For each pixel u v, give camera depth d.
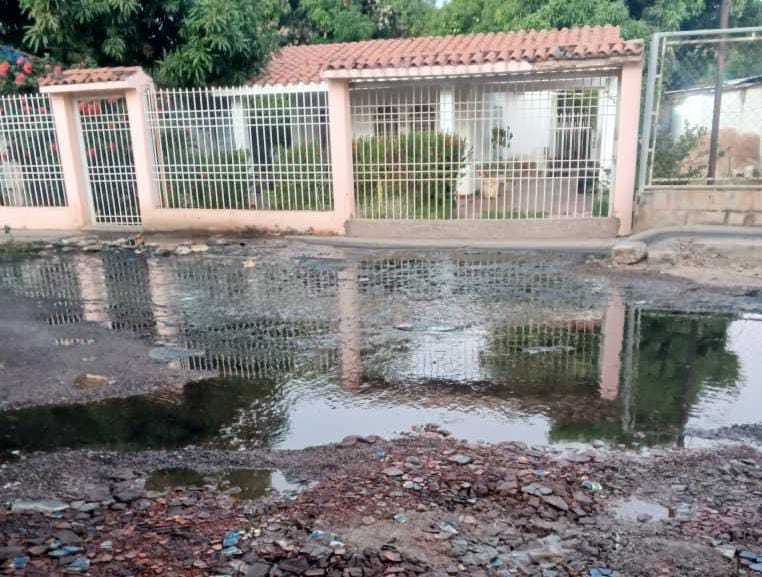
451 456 3.54
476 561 2.60
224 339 5.82
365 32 24.50
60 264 9.41
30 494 3.21
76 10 12.65
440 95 13.45
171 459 3.61
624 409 4.20
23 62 12.93
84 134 12.39
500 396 4.45
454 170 11.30
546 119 13.47
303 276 8.37
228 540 2.76
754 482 3.22
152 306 7.02
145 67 14.19
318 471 3.42
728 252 8.55
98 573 2.53
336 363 5.16
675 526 2.84
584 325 6.03
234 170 11.71
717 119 9.79
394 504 3.04
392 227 10.81
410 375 4.87
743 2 20.25
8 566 2.57
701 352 5.27
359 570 2.54
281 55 16.64
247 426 4.04
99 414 4.23
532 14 19.45
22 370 5.02
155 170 12.09
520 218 10.45
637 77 9.46
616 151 9.84
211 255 9.89
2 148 12.75
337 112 10.80
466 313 6.51
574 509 2.99
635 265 8.36
